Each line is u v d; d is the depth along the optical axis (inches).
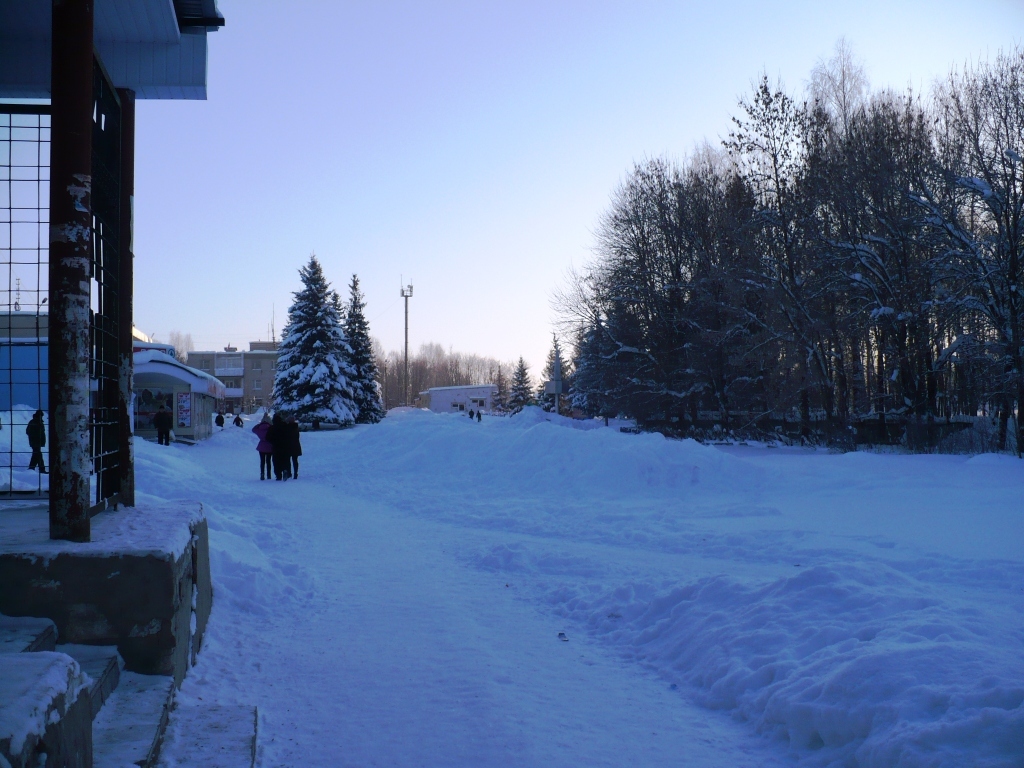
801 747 164.9
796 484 666.8
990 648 173.9
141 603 174.9
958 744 139.2
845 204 1258.0
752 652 207.8
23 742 86.8
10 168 227.8
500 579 344.8
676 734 175.2
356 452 1067.9
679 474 673.6
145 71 294.7
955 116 1100.5
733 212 1486.2
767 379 1428.4
